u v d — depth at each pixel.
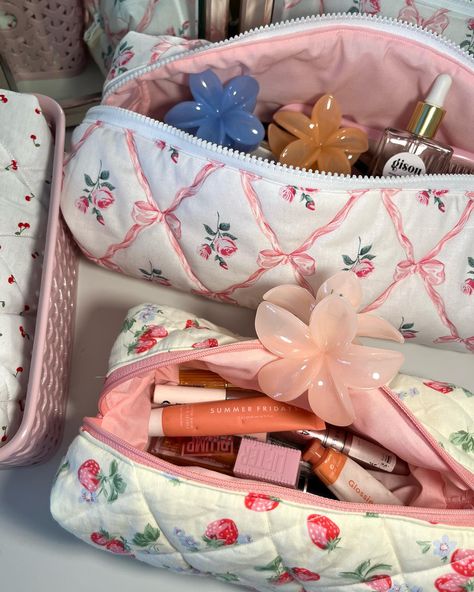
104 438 0.45
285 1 0.57
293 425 0.50
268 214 0.51
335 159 0.58
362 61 0.54
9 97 0.54
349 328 0.48
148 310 0.53
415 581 0.46
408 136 0.55
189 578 0.56
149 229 0.55
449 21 0.55
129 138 0.52
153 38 0.56
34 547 0.56
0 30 0.62
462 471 0.47
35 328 0.51
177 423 0.51
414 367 0.65
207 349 0.48
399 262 0.54
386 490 0.51
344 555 0.45
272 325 0.49
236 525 0.44
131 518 0.45
